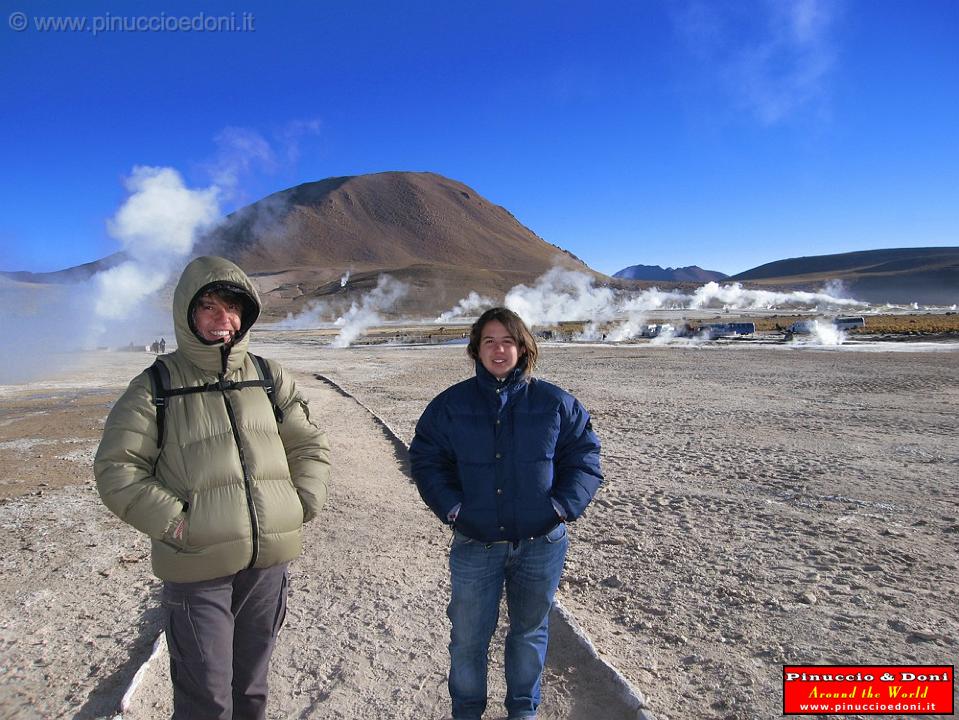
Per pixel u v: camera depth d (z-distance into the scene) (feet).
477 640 9.65
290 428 9.53
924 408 47.70
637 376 75.46
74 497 25.62
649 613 14.56
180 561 8.37
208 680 8.34
